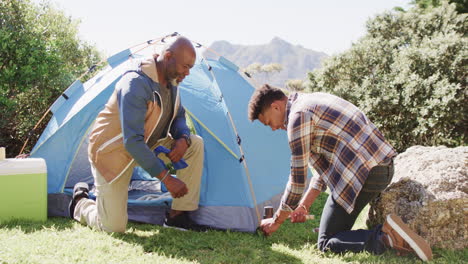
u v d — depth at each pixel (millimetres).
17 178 3139
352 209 2516
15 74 5637
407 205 2920
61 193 3529
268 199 3455
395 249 2531
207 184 3346
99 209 2891
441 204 2768
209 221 3230
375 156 2521
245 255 2629
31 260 2262
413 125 7965
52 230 2924
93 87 3730
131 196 3863
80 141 3613
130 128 2582
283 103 2578
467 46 7844
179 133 3018
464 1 12438
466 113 7711
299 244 2930
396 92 8086
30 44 5629
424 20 10398
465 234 2775
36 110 6348
